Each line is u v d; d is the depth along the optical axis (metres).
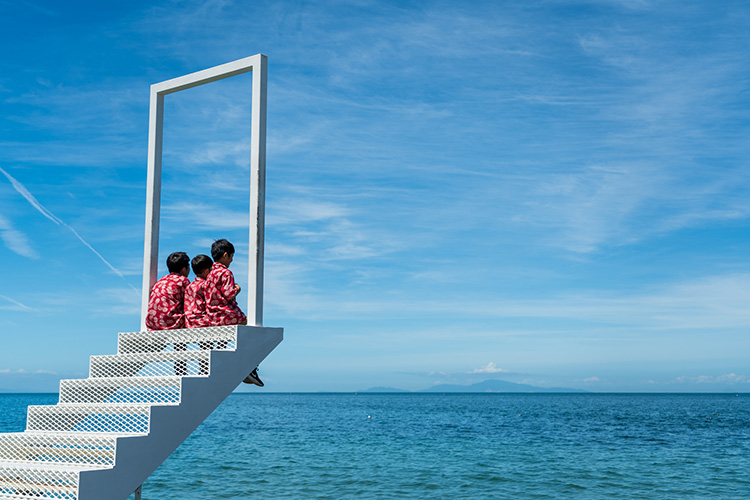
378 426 36.34
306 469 16.02
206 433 29.48
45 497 4.35
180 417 4.93
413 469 16.34
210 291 5.83
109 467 4.41
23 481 4.52
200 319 5.86
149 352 5.67
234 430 31.86
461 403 103.81
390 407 79.12
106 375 5.82
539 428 35.12
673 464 17.97
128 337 5.88
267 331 5.78
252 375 5.70
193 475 14.70
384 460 18.34
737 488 13.67
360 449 21.66
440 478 14.79
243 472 15.30
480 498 12.25
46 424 5.46
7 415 38.69
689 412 60.69
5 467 4.56
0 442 5.12
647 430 33.41
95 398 5.53
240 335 5.50
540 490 13.28
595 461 18.55
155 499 11.47
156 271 6.56
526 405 89.75
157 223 6.62
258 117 6.02
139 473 4.61
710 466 17.53
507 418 48.03
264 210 5.98
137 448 4.61
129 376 5.42
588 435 29.36
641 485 14.03
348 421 42.41
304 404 95.69
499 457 19.48
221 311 5.77
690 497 12.55
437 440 25.92
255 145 5.99
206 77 6.43
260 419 44.94
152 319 5.98
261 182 5.98
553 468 16.86
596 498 12.38
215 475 14.72
